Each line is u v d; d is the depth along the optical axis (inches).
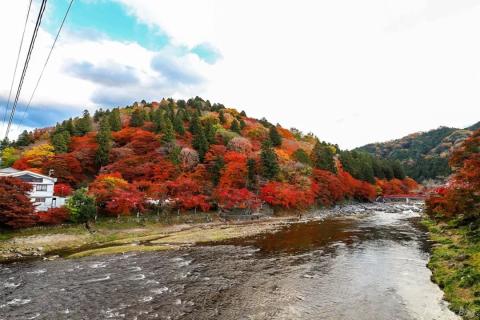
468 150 1363.2
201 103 6122.1
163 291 945.5
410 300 854.5
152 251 1461.6
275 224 2373.3
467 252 1157.7
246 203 2738.7
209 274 1109.7
